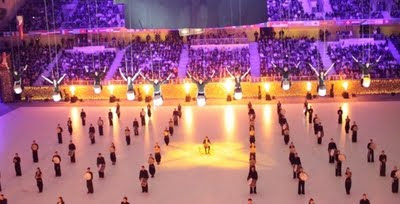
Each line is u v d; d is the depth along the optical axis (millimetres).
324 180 30562
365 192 28656
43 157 36844
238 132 40719
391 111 45312
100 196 29594
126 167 33969
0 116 49219
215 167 33375
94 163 34969
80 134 42156
